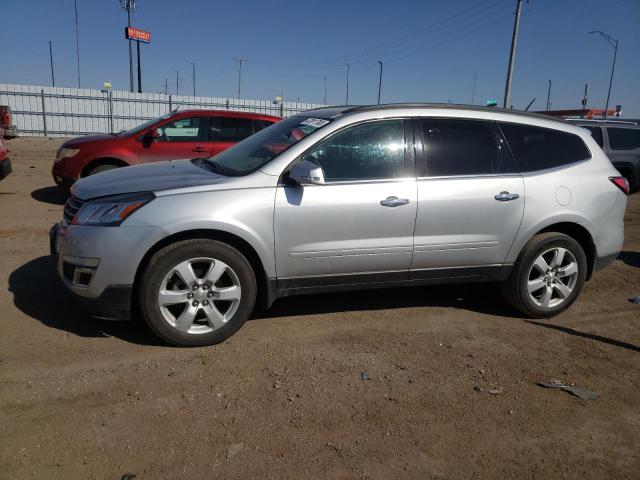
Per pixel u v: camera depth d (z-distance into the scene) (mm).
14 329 4156
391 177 4402
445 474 2850
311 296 5324
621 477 2918
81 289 3859
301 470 2803
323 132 4297
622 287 6191
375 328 4637
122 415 3172
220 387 3529
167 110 29359
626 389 3832
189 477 2703
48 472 2674
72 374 3582
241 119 9398
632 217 10727
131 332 4238
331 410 3348
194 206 3896
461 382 3791
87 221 3900
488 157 4742
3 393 3314
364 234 4320
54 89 26594
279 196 4086
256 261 4191
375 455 2959
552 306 5047
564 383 3859
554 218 4855
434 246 4535
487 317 5039
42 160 15344
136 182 4168
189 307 3979
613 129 12164
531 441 3178
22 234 6887
